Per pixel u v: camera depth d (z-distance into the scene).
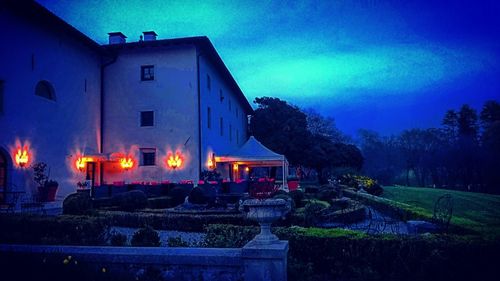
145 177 20.81
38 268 4.90
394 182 50.78
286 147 38.22
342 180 31.55
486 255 5.38
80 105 19.64
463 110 44.75
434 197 23.56
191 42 21.06
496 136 33.22
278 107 40.50
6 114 14.58
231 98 31.58
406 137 49.31
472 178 35.97
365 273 5.52
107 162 21.28
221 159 22.95
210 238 6.82
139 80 21.61
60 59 18.09
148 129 21.16
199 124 20.83
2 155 14.66
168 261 5.03
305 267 5.69
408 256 5.62
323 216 10.62
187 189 17.84
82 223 6.82
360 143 57.12
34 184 15.86
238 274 4.87
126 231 10.51
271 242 4.93
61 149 17.89
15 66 15.17
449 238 5.73
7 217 7.17
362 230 9.62
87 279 4.90
